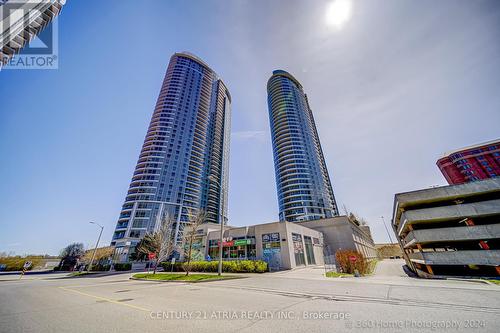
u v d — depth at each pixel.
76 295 10.04
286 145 103.19
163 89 107.25
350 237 42.44
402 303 6.82
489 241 16.59
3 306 7.63
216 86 133.00
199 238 33.50
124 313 6.18
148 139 92.31
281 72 135.00
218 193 105.94
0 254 70.62
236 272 21.44
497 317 5.08
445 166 88.56
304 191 88.19
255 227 27.97
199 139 105.12
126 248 58.09
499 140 79.25
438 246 21.58
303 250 29.34
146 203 74.75
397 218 25.81
